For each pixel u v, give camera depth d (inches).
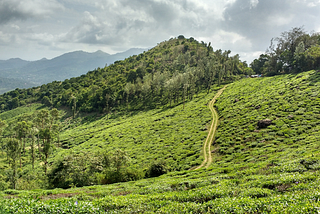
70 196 1083.3
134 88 6038.4
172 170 1925.4
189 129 3073.3
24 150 3484.3
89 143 3607.3
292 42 5398.6
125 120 4734.3
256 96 3489.2
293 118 2202.3
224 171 1347.2
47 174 1872.5
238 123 2623.0
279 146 1720.0
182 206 638.5
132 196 853.8
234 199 612.7
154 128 3590.1
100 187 1357.0
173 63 7746.1
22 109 7249.0
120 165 1780.3
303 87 2994.6
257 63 7263.8
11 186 1759.4
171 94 5374.0
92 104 6250.0
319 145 1380.4
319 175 757.3
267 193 669.3
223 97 4215.1
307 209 452.1
